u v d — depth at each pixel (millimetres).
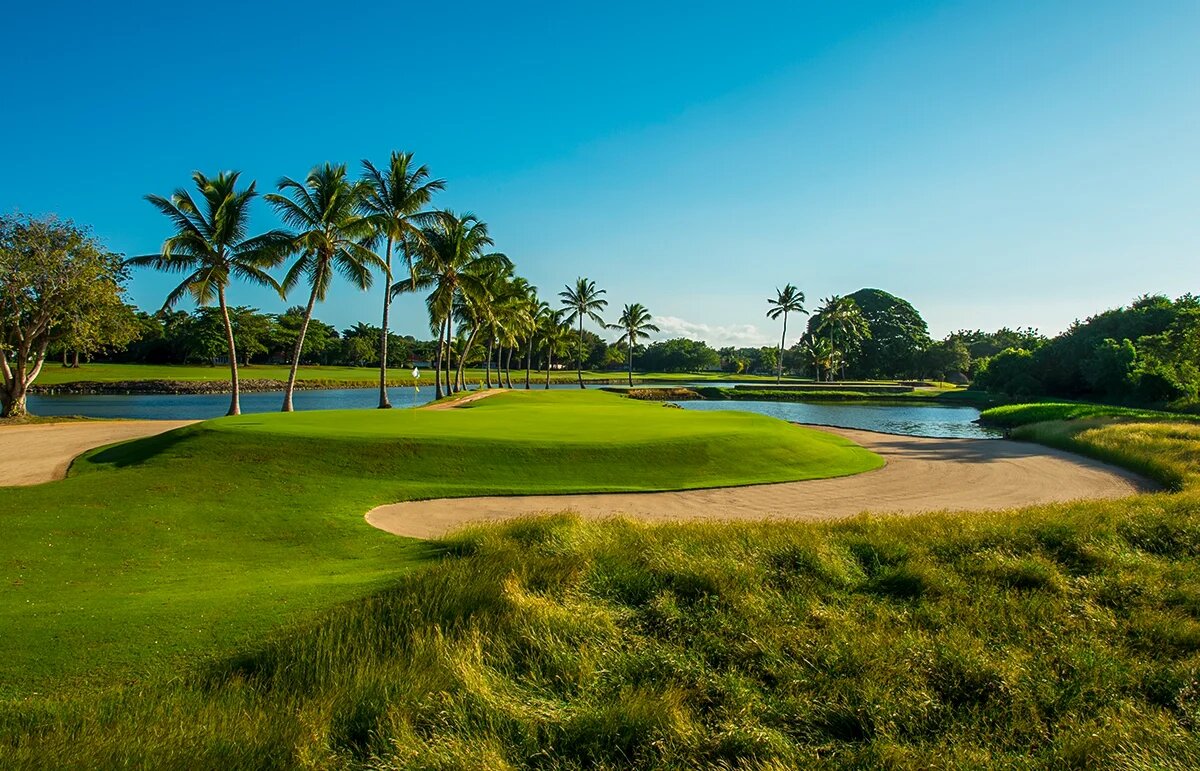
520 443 17359
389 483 14656
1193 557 9016
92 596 7133
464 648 5719
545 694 5293
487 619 6277
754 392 73688
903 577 7875
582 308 84625
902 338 114812
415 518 12375
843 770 4500
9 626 5879
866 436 31516
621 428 21609
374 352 130250
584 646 5957
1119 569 8336
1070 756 4574
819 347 103375
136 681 5008
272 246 31484
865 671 5707
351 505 12812
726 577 7629
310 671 5273
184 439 16422
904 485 17297
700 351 146625
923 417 51000
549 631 6117
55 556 9016
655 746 4633
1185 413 42531
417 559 8922
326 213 32406
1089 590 7672
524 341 90250
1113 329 63500
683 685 5477
